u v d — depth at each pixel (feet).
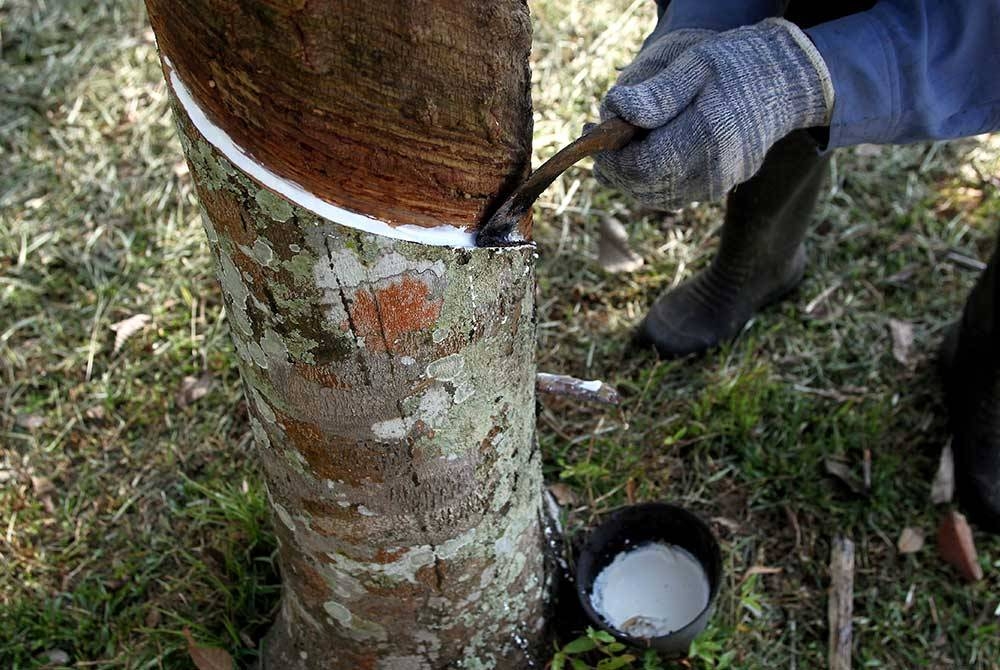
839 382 5.96
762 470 5.49
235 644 4.75
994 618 4.92
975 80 3.40
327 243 2.58
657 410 5.81
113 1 8.75
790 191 5.23
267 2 2.06
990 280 5.11
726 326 6.03
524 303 3.17
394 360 2.92
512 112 2.52
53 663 4.85
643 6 8.28
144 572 5.19
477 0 2.21
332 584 3.80
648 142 3.05
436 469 3.32
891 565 5.12
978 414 5.19
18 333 6.47
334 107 2.26
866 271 6.57
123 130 7.71
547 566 4.46
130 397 6.02
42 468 5.75
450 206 2.60
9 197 7.27
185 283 6.57
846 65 3.20
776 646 4.82
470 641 4.10
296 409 3.12
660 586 4.80
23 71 8.25
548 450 5.57
